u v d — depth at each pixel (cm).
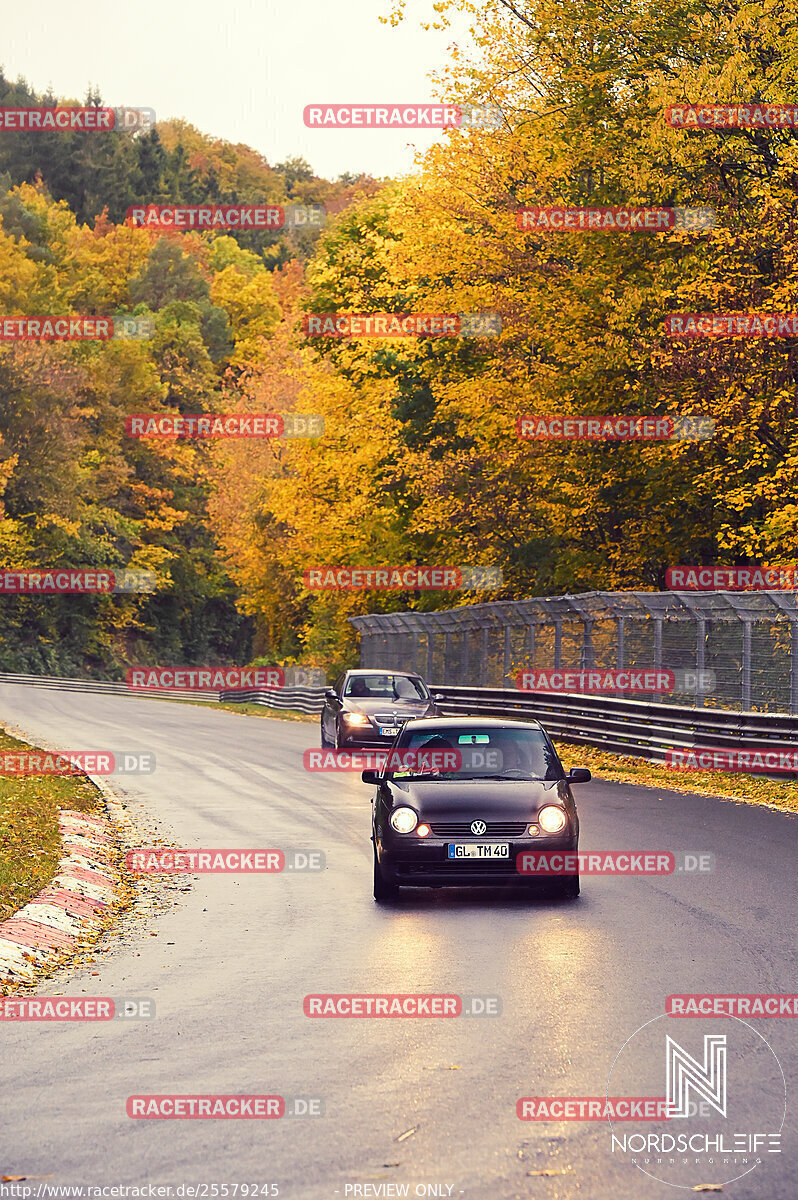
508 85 3700
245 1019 789
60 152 14400
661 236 3183
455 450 4638
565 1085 639
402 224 4238
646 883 1271
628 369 3195
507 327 3850
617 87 3350
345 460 5256
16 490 8644
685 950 961
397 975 902
